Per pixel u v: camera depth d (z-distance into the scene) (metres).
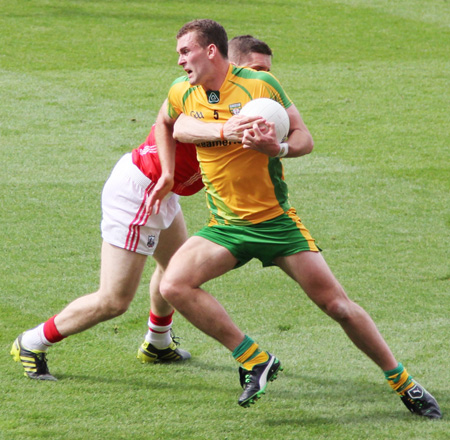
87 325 15.60
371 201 28.84
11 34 55.84
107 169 31.62
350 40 59.66
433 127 39.19
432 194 29.72
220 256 14.38
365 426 14.12
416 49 57.62
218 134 13.70
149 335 16.70
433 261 23.34
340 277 22.02
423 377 16.25
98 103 41.16
